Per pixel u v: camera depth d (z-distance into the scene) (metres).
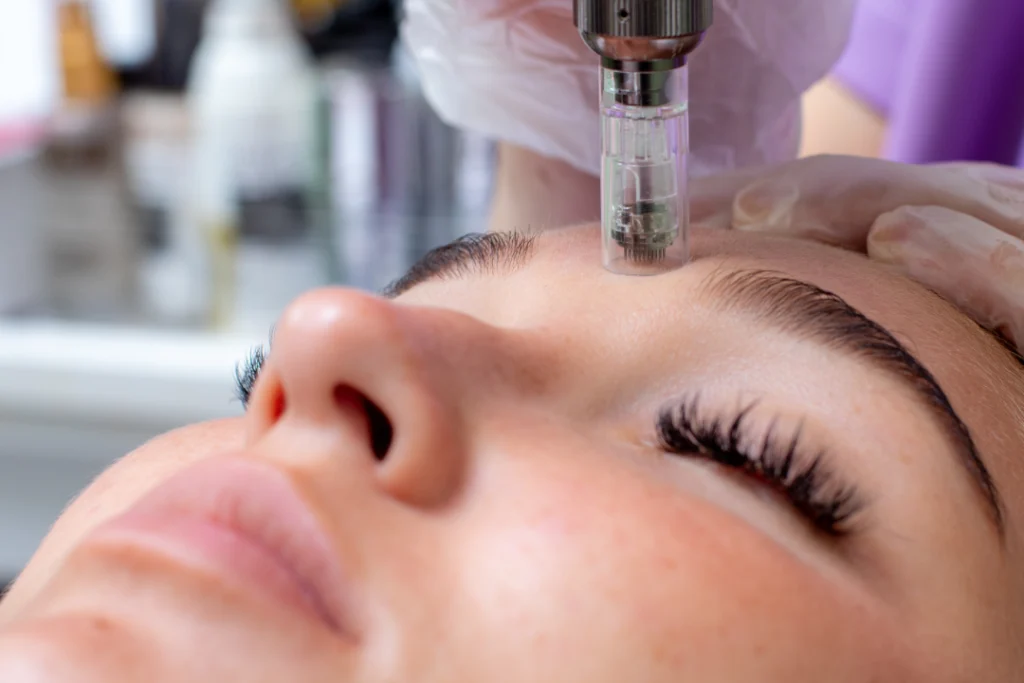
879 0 1.19
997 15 1.03
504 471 0.51
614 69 0.60
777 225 0.76
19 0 1.77
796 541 0.54
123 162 1.81
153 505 0.50
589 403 0.57
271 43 1.67
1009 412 0.62
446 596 0.47
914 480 0.55
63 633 0.46
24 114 1.81
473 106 0.90
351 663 0.46
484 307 0.62
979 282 0.68
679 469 0.56
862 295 0.63
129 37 1.88
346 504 0.49
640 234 0.61
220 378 1.69
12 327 1.83
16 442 1.77
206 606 0.47
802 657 0.49
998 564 0.56
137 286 1.83
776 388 0.56
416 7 0.89
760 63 0.86
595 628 0.47
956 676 0.53
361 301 0.51
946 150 1.08
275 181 1.71
